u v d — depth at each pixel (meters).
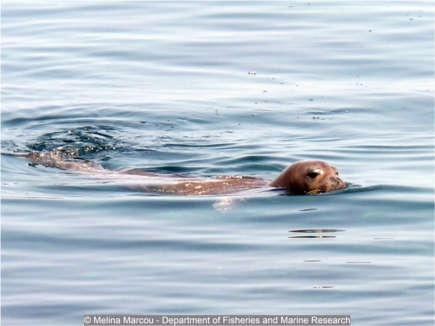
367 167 54.12
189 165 55.62
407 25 82.44
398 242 42.78
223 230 44.44
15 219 45.91
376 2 89.56
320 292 37.81
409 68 74.25
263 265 40.41
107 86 72.00
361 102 67.56
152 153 58.38
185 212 46.81
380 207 47.09
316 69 74.62
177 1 90.94
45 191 50.25
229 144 59.88
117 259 41.12
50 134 62.06
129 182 51.25
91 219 45.91
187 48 78.94
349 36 80.38
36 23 85.31
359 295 37.53
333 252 41.72
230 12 87.19
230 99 68.62
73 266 40.44
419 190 49.31
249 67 75.31
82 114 66.19
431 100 67.44
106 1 91.25
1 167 54.56
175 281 38.88
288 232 44.16
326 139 60.47
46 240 43.28
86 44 80.12
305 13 86.38
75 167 54.59
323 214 46.28
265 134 61.88
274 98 68.75
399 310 36.22
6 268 40.22
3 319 35.91
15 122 64.88
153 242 42.97
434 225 44.78
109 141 60.53
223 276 39.34
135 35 81.94
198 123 64.31
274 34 81.38
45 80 73.50
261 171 54.62
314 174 48.88
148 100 68.62
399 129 62.25
